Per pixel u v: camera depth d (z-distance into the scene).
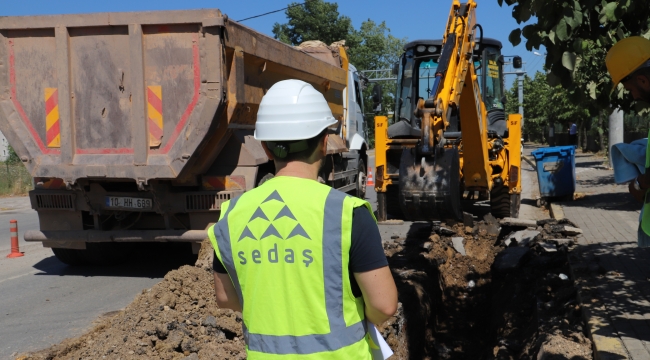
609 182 15.38
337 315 2.01
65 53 6.55
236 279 2.13
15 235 9.15
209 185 6.84
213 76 6.22
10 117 6.76
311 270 2.00
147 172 6.49
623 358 3.76
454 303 7.44
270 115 2.12
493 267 7.45
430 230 8.82
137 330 4.52
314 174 2.18
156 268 7.98
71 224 7.29
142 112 6.44
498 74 11.05
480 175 8.02
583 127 31.62
